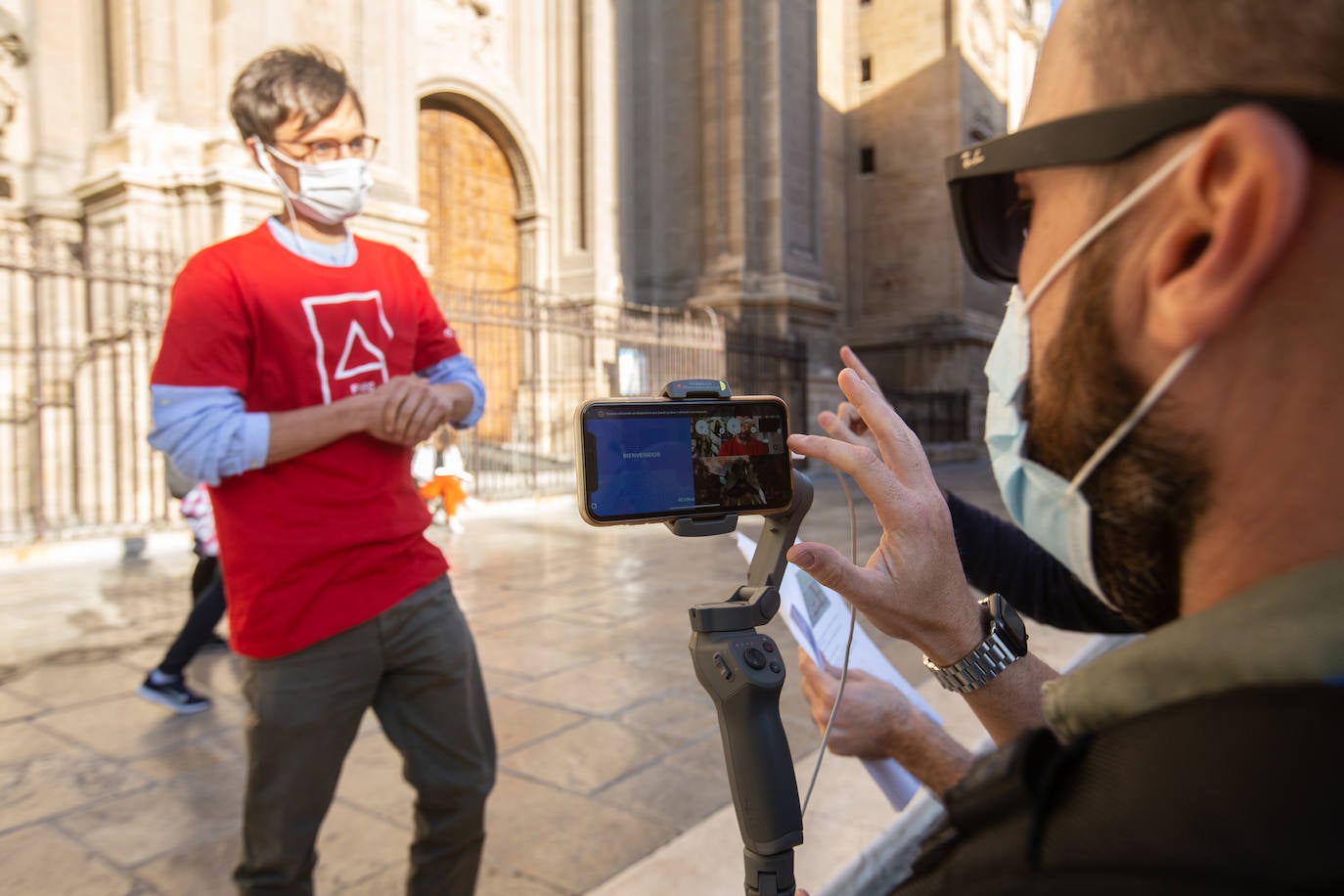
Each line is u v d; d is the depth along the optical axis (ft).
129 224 33.06
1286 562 1.27
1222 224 1.19
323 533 5.31
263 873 5.43
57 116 37.14
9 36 35.91
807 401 58.95
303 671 5.29
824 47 80.38
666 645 16.21
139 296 32.63
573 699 13.12
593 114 59.67
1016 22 94.99
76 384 33.27
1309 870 0.91
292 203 5.91
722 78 61.62
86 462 33.12
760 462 2.81
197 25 35.42
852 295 83.92
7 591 22.03
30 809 9.81
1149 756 1.13
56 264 28.55
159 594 21.68
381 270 6.40
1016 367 1.78
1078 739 1.32
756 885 2.50
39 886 8.22
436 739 5.82
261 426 5.16
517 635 16.98
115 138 34.19
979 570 5.02
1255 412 1.26
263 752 5.33
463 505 34.63
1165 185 1.33
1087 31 1.47
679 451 2.72
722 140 61.57
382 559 5.51
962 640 2.89
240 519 5.32
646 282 63.10
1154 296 1.33
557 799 9.77
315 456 5.40
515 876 8.14
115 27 35.88
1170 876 1.01
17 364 34.53
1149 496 1.42
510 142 59.06
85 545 26.40
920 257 80.53
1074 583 4.87
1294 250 1.19
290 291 5.68
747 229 61.16
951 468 65.31
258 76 5.70
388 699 5.93
